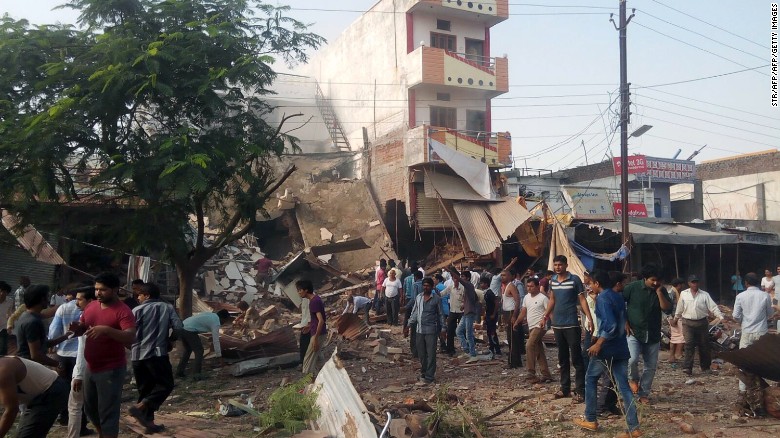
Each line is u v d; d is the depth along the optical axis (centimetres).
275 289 2208
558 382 1008
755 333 940
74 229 1210
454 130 2528
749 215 3516
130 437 711
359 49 3056
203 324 1068
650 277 819
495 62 2733
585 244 2631
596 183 3281
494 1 2786
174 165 963
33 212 1101
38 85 1030
